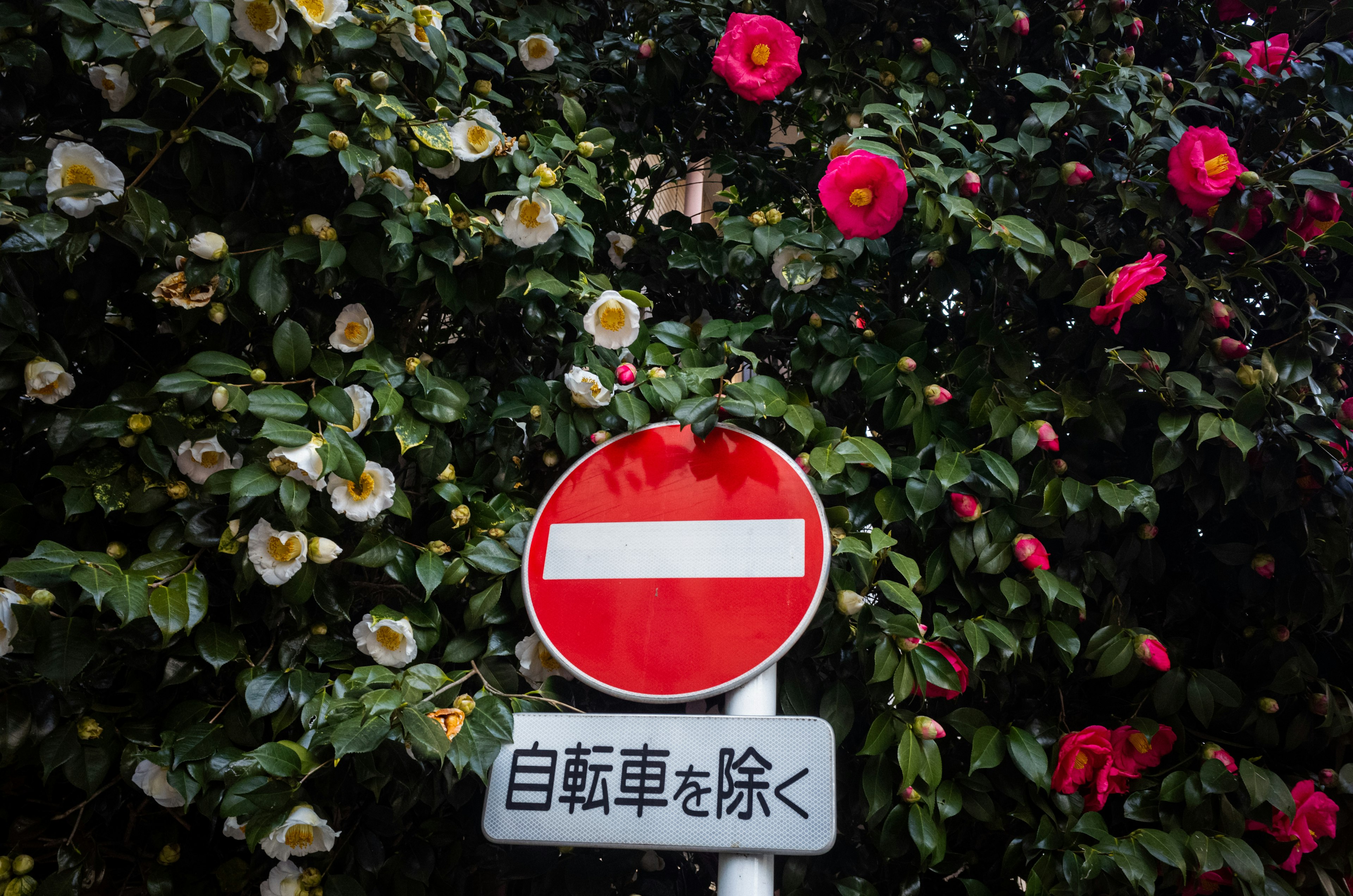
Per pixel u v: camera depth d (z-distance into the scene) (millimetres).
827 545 1066
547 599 1116
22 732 1000
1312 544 1232
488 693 1113
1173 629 1382
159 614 962
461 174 1266
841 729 1234
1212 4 1634
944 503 1305
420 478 1278
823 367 1355
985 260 1489
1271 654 1290
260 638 1158
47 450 1144
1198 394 1219
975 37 1493
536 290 1308
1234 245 1308
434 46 1216
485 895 1282
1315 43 1471
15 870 1071
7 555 1140
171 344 1201
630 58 1656
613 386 1292
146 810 1200
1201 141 1266
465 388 1344
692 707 1388
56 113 1169
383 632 1147
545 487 1443
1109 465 1366
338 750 884
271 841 1038
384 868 1186
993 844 1322
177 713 1085
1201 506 1269
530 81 1559
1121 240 1380
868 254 1441
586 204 1562
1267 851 1263
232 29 1026
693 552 1102
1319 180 1239
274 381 1196
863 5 1541
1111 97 1328
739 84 1444
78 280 1094
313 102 1077
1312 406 1288
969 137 1573
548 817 980
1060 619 1297
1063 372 1411
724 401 1193
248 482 983
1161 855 1147
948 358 1479
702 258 1532
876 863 1299
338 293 1300
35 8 1065
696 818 953
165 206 1081
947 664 1165
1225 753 1246
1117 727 1328
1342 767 1259
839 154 1359
